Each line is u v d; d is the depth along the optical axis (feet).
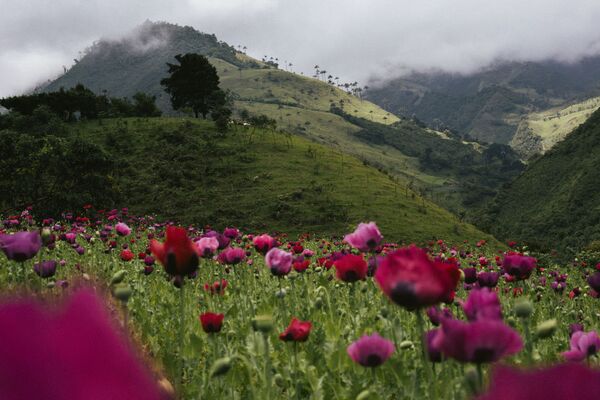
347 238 11.93
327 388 10.38
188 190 258.57
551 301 23.29
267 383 8.48
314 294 17.04
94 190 161.89
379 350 7.90
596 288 13.24
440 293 3.93
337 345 12.09
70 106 380.78
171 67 456.45
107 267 24.53
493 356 2.93
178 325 14.42
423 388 9.05
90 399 0.77
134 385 0.82
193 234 78.38
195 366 10.96
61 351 0.78
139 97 440.86
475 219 627.87
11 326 0.77
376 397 7.91
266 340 8.46
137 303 15.90
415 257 4.02
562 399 0.89
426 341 6.93
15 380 0.74
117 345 0.85
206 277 22.31
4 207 153.07
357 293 18.78
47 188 157.58
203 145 301.63
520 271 11.72
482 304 4.62
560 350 14.26
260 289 21.56
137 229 79.92
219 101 453.58
